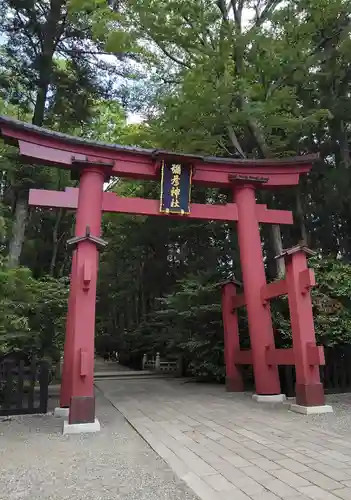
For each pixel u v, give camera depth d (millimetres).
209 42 13219
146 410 8531
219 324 13031
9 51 13625
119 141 17891
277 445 5527
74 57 15180
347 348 10734
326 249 15633
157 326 20172
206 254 18312
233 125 13469
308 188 14922
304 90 13695
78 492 3965
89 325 7098
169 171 9836
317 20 12195
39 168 14953
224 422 7133
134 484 4164
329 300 10773
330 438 5867
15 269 9109
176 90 13336
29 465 4824
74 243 7379
